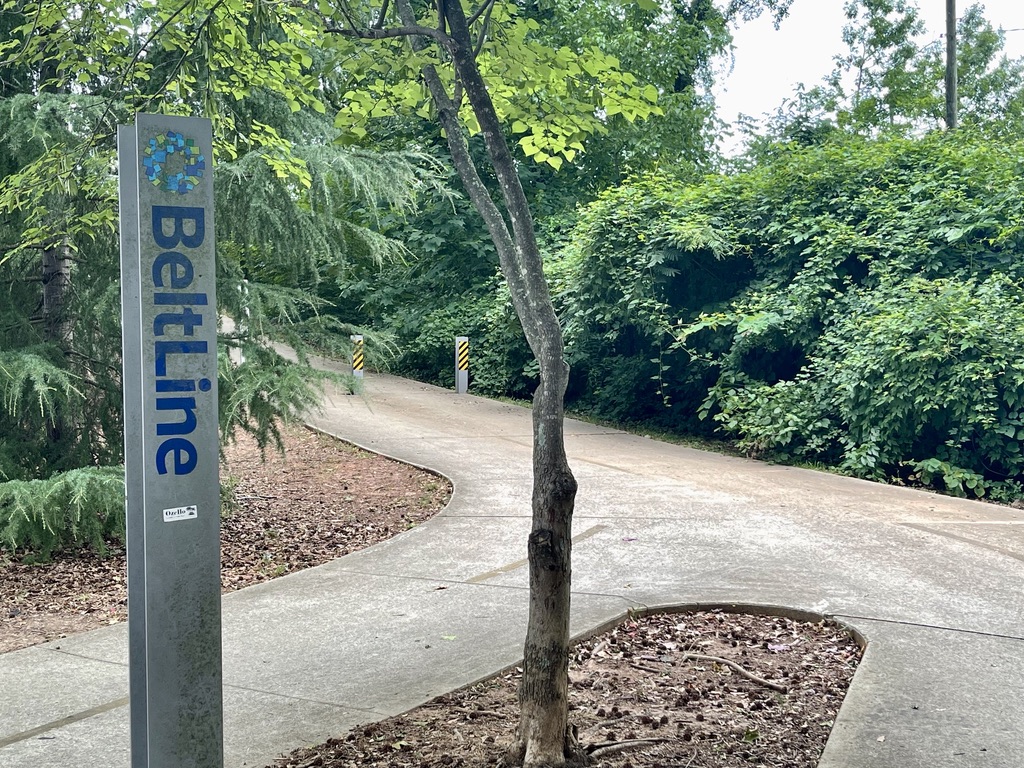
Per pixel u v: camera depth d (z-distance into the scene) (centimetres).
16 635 567
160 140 284
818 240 1366
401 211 920
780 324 1330
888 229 1333
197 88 668
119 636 551
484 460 1186
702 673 474
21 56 584
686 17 2630
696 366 1507
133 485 291
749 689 452
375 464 1189
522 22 421
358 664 484
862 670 471
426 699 432
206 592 296
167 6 527
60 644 535
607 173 2350
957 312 1118
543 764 343
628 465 1191
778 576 661
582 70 435
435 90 408
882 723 401
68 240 784
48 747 389
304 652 506
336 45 452
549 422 352
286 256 823
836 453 1245
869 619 560
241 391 774
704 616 579
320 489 1058
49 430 816
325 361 1015
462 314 2162
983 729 397
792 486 1053
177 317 288
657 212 1584
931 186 1354
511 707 421
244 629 550
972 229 1248
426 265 2338
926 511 913
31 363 712
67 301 822
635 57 2283
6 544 741
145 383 284
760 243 1495
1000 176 1332
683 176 2283
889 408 1148
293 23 614
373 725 400
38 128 670
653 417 1642
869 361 1161
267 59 665
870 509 920
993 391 1075
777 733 395
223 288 792
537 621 353
